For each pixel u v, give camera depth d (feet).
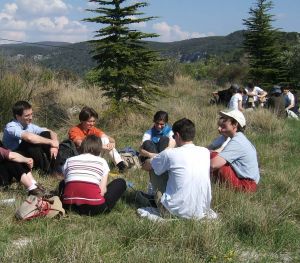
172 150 17.58
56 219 16.76
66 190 17.51
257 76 89.45
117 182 18.26
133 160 24.97
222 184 20.04
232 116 20.68
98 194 17.37
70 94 46.60
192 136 17.90
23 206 16.52
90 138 18.16
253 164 20.27
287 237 15.78
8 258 13.20
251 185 20.20
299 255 14.90
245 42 91.35
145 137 25.29
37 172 22.95
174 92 69.77
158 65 38.11
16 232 15.66
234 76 99.86
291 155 31.32
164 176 18.29
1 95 36.09
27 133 22.30
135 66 37.45
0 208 17.51
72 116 40.09
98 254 13.42
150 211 17.95
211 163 19.84
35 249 13.58
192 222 15.99
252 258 14.33
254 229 16.03
